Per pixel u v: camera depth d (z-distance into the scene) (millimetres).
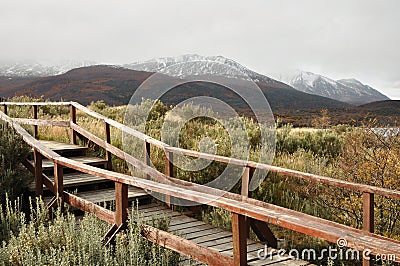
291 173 5145
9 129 7223
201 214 6398
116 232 4715
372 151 6680
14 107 13094
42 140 9797
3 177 6145
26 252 4070
